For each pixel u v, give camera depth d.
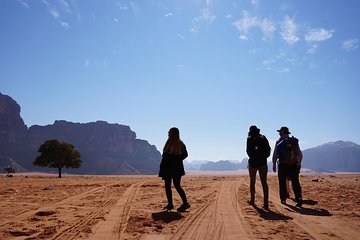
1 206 8.49
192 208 7.88
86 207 8.24
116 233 5.33
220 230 5.46
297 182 8.55
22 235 5.27
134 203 8.88
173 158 7.55
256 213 7.15
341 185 15.71
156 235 5.17
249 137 8.44
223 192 11.91
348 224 5.97
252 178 8.59
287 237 4.98
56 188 14.75
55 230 5.55
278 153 8.91
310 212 7.34
